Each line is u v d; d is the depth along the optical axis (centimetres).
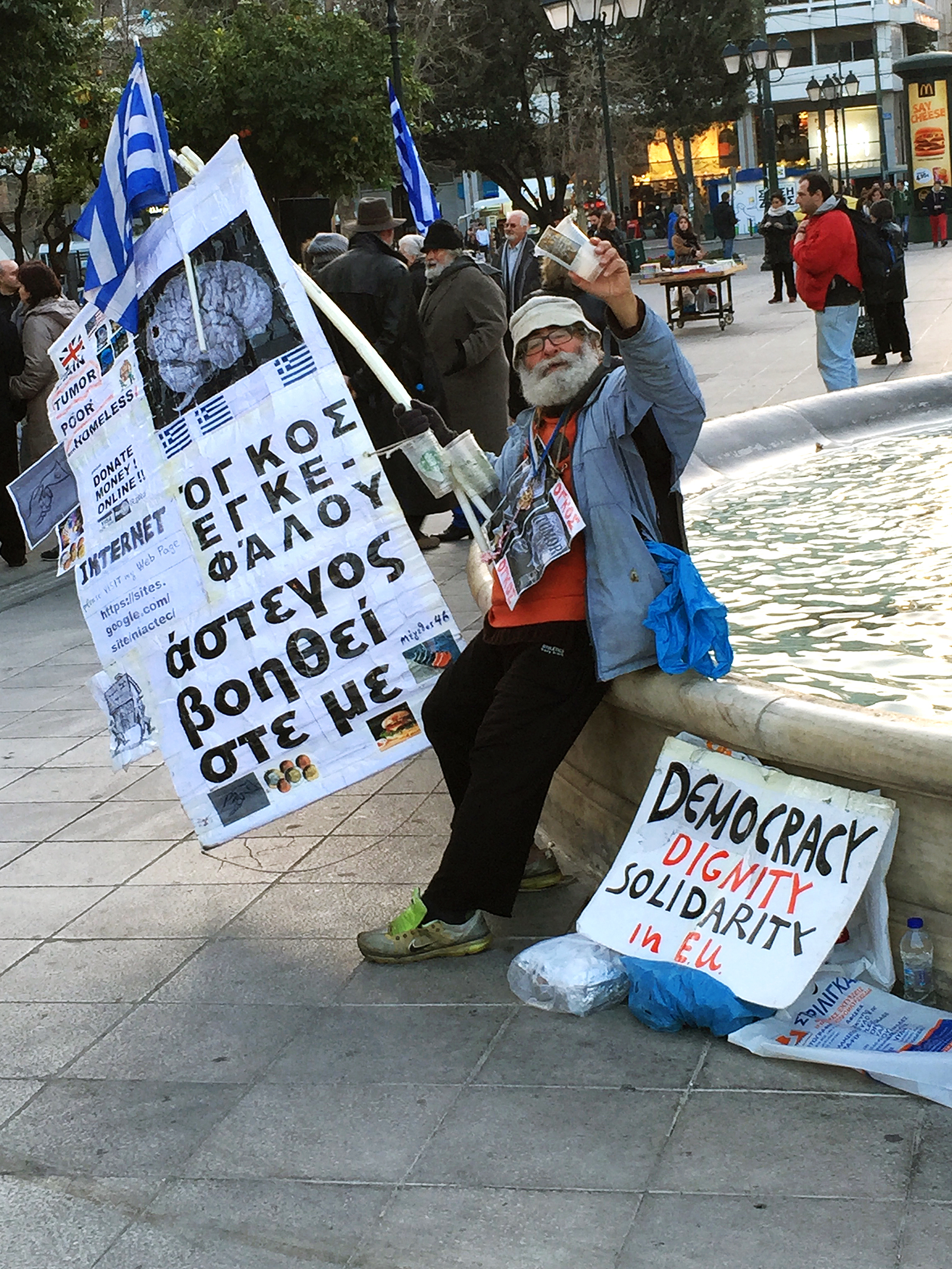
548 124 4359
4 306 997
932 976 315
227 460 405
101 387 429
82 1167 302
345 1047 339
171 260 406
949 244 2931
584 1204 271
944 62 3075
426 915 376
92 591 433
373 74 2133
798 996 310
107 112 1939
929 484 668
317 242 940
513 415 991
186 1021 360
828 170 4750
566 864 424
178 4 2534
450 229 838
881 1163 271
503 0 4075
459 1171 286
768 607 490
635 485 351
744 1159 278
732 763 344
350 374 805
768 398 1231
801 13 5866
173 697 418
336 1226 273
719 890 337
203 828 414
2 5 1443
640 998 332
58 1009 373
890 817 310
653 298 2691
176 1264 269
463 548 880
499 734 357
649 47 4531
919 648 423
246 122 2153
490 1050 330
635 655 353
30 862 478
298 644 401
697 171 5838
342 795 509
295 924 409
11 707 666
